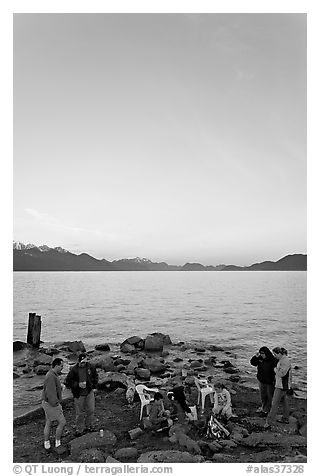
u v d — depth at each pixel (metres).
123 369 18.36
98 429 10.70
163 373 18.02
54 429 10.84
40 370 18.22
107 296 69.81
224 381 15.75
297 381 17.39
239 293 75.94
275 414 10.67
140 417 11.29
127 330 34.97
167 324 38.28
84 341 29.47
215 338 30.77
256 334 32.69
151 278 153.25
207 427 10.23
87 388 10.44
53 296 69.50
